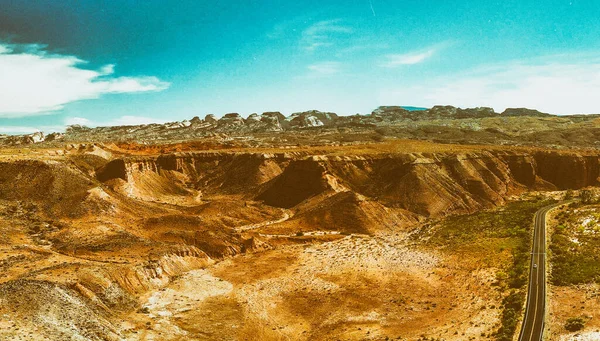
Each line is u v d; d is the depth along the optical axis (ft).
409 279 288.10
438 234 378.53
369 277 292.81
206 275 292.40
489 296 251.60
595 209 396.98
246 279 289.33
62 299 207.41
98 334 191.62
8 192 377.09
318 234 392.68
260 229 404.36
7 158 421.18
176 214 404.77
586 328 205.26
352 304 254.27
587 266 271.08
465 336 211.41
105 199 381.81
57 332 180.65
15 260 258.98
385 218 420.36
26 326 178.19
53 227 333.21
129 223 366.22
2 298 193.77
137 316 225.15
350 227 406.62
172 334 211.41
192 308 242.78
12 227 320.29
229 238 353.31
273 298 262.88
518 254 301.63
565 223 370.53
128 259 278.87
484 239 348.18
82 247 293.43
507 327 212.43
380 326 228.84
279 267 312.09
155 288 260.21
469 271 290.15
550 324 213.25
